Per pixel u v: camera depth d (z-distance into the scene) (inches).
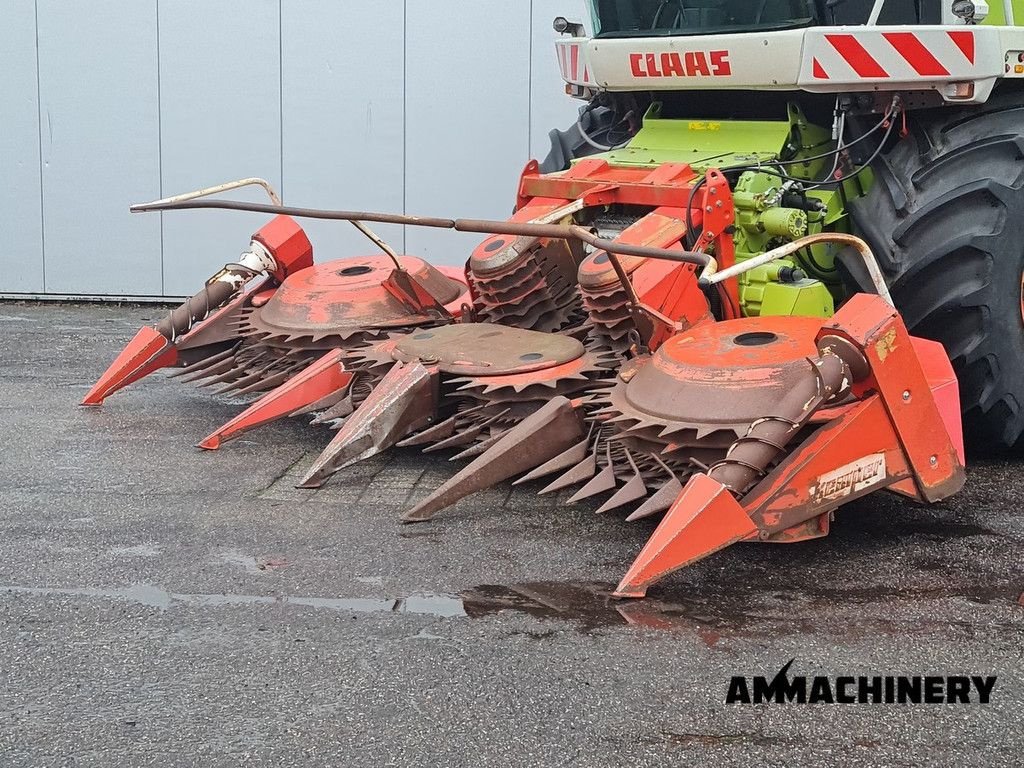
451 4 363.9
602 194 225.9
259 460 220.2
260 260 257.9
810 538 163.9
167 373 294.7
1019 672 138.3
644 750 122.6
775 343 175.8
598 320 205.9
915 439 170.1
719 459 168.7
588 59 252.8
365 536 181.0
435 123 369.7
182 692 134.5
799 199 216.2
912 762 120.3
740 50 224.2
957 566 169.8
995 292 203.3
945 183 211.0
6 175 387.5
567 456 185.8
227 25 372.2
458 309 241.4
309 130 374.3
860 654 142.7
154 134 379.9
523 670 138.9
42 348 321.7
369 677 137.6
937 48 210.1
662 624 150.7
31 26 379.6
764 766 119.6
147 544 177.9
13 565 169.9
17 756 122.0
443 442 200.5
